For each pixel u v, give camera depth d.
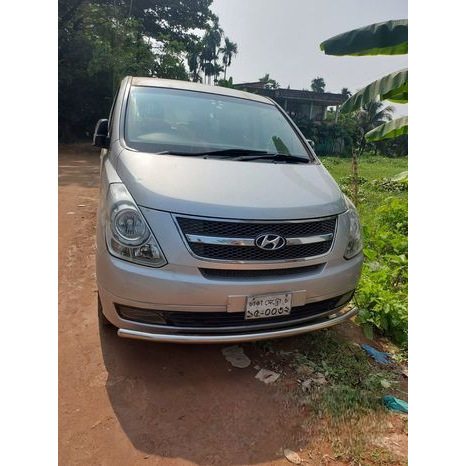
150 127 2.68
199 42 21.56
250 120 3.11
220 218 1.97
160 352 2.43
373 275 3.40
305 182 2.51
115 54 13.09
